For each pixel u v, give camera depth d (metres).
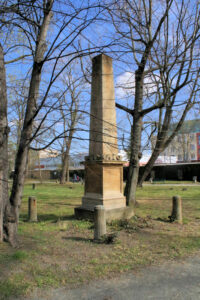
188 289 3.76
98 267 4.50
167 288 3.79
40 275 4.15
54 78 4.84
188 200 14.67
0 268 4.33
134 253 5.23
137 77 9.78
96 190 8.23
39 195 18.50
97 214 6.04
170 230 7.18
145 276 4.20
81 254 5.14
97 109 8.46
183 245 5.78
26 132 5.60
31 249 5.34
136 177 9.66
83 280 4.02
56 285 3.84
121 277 4.15
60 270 4.36
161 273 4.31
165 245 5.77
